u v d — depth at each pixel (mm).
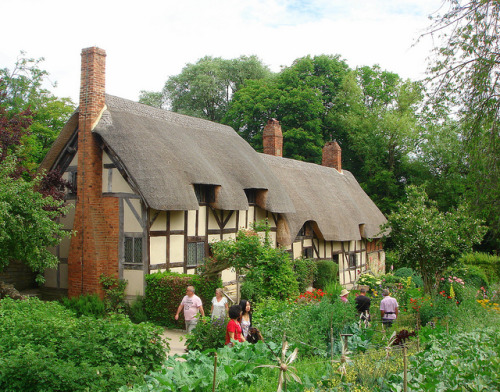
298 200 20562
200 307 11180
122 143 13484
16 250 10938
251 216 18062
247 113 33656
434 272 15336
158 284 12930
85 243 13789
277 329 8695
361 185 33688
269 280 13508
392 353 7410
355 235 23391
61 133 14516
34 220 10812
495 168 10203
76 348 6836
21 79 22297
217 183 15016
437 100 9742
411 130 31344
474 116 9672
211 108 40656
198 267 13688
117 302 13367
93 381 6355
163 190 13125
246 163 17562
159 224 13789
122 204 13695
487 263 25016
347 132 34156
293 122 33188
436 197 31188
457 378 6031
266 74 40844
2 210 9805
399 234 15641
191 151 15266
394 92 34469
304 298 12078
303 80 34094
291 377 6383
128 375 6809
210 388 6270
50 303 9531
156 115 15984
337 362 6793
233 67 39969
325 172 25938
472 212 11008
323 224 21422
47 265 11391
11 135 13680
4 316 7828
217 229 16125
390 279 18219
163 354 7578
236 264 13266
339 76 35875
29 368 6141
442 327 10273
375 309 12070
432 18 9086
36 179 11430
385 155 33812
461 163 11883
